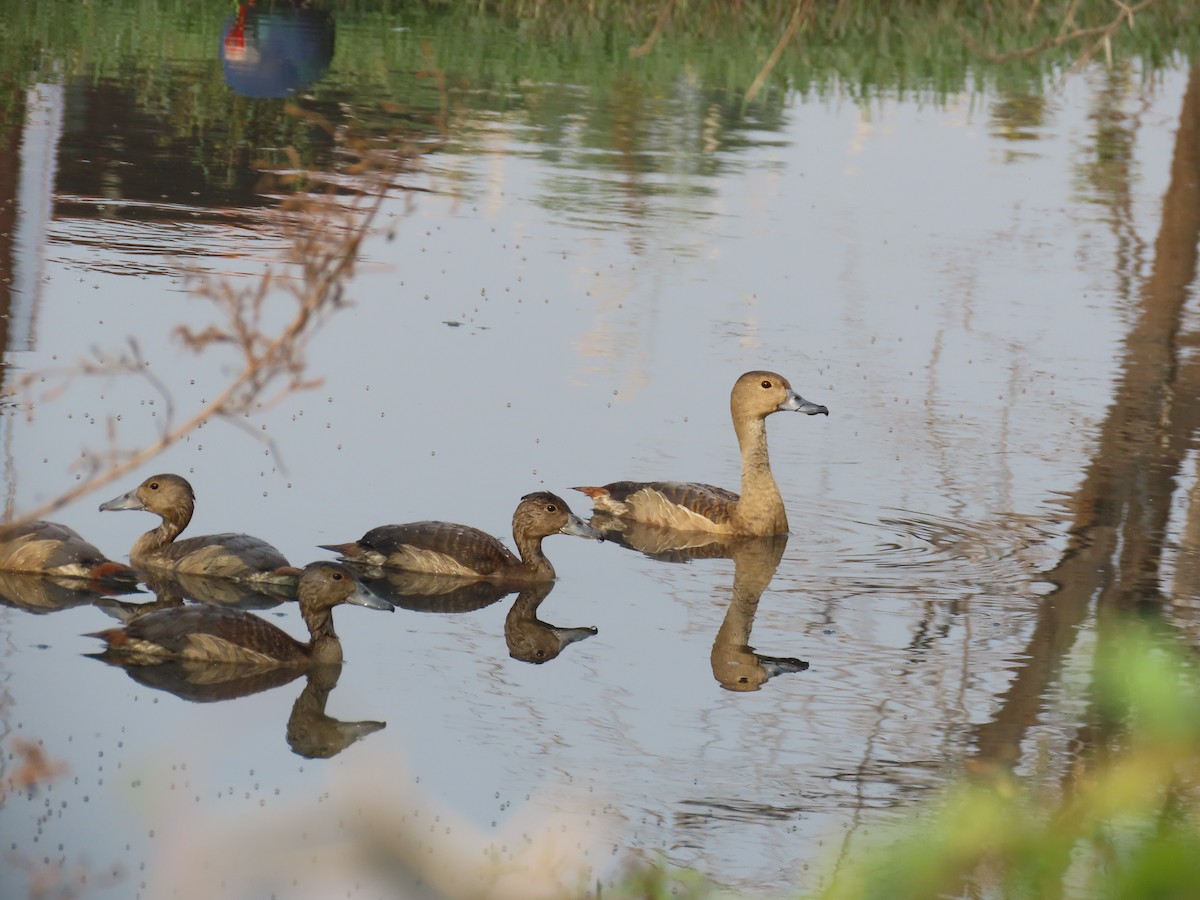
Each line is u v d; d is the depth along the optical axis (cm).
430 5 4641
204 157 2923
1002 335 2259
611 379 1989
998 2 4278
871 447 1838
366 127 3234
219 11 4459
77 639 1268
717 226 2738
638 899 839
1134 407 1994
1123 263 2655
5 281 2125
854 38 4359
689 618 1384
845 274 2500
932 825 333
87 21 4184
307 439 1723
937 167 3275
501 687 1219
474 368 1988
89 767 1052
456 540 1479
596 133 3425
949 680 1231
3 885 902
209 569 1413
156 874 919
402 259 2397
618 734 1135
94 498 1539
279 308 2098
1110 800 299
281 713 1160
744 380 1602
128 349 1906
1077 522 1627
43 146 2819
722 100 3844
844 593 1449
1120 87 4169
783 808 1008
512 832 961
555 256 2488
